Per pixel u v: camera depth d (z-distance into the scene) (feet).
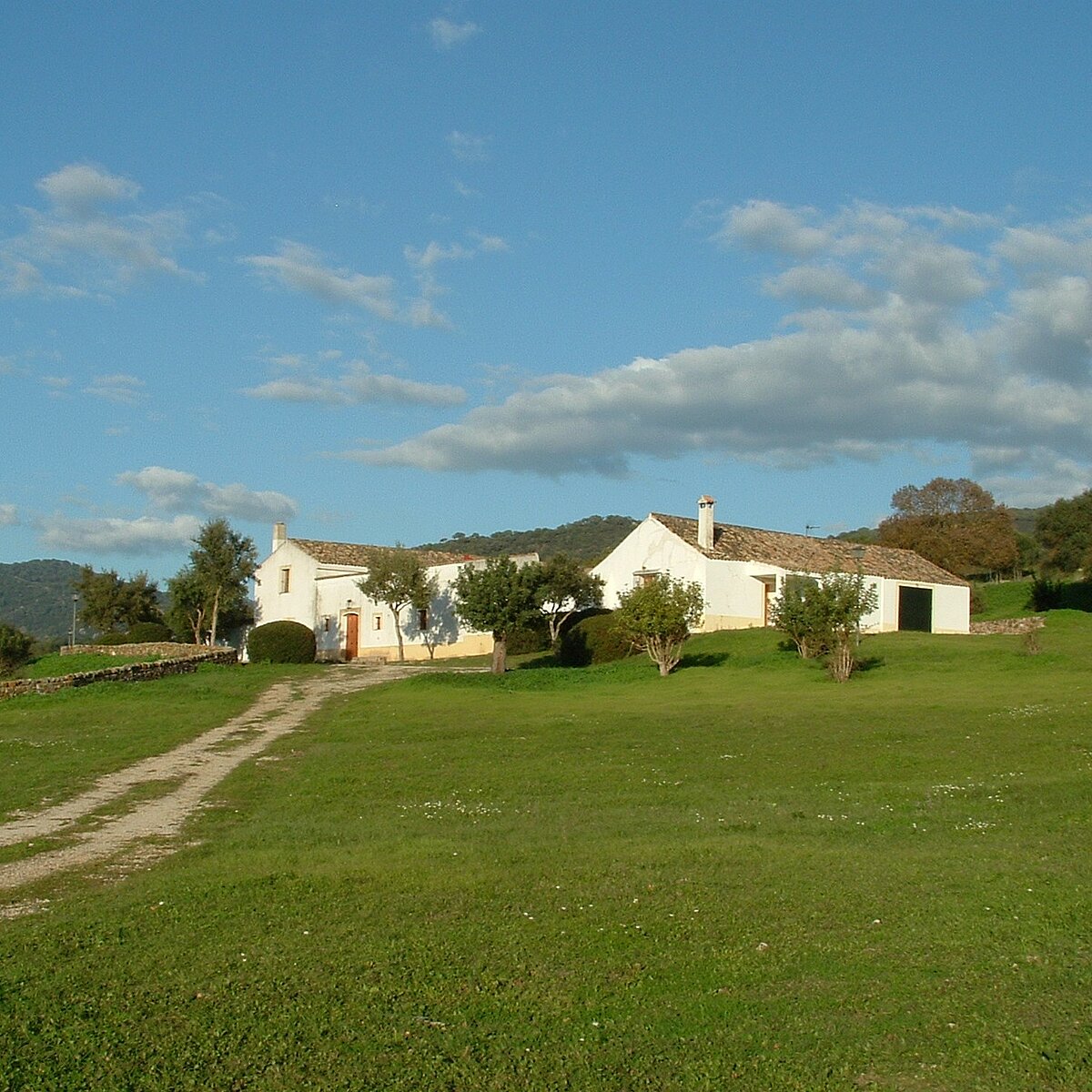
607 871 39.01
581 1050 23.02
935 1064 22.06
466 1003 25.73
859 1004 25.32
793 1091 21.15
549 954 29.30
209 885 37.29
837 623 112.27
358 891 36.37
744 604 173.99
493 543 471.62
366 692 119.14
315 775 66.39
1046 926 30.94
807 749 70.23
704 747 72.64
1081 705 83.71
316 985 26.96
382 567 181.16
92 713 100.53
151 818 53.52
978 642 132.87
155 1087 21.44
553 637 179.11
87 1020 24.80
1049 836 44.60
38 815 54.44
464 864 40.57
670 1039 23.56
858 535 328.49
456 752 74.18
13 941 31.04
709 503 174.81
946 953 28.81
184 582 209.97
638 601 124.88
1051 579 226.58
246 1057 22.75
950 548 249.14
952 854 41.01
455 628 184.96
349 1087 21.48
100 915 33.78
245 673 141.28
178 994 26.40
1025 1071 21.62
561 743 76.33
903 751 68.03
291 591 210.18
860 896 34.73
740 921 32.14
